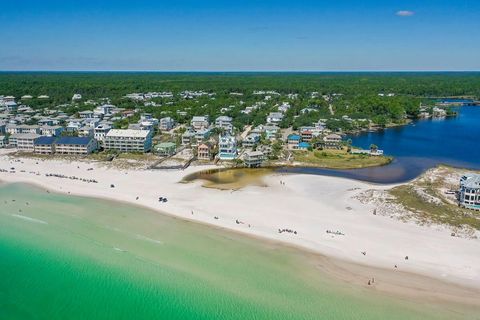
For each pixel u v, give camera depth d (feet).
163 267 250.78
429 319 203.72
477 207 336.70
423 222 310.04
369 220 319.06
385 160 532.73
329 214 333.42
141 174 463.01
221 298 219.82
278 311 209.26
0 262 259.80
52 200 372.79
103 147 579.48
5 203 364.17
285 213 336.90
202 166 496.23
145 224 317.01
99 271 247.91
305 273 244.01
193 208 349.61
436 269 246.68
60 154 549.95
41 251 273.13
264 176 457.68
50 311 215.10
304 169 493.77
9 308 217.77
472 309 211.41
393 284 232.32
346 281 235.40
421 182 429.79
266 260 258.98
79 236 295.69
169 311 210.79
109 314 211.00
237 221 319.47
